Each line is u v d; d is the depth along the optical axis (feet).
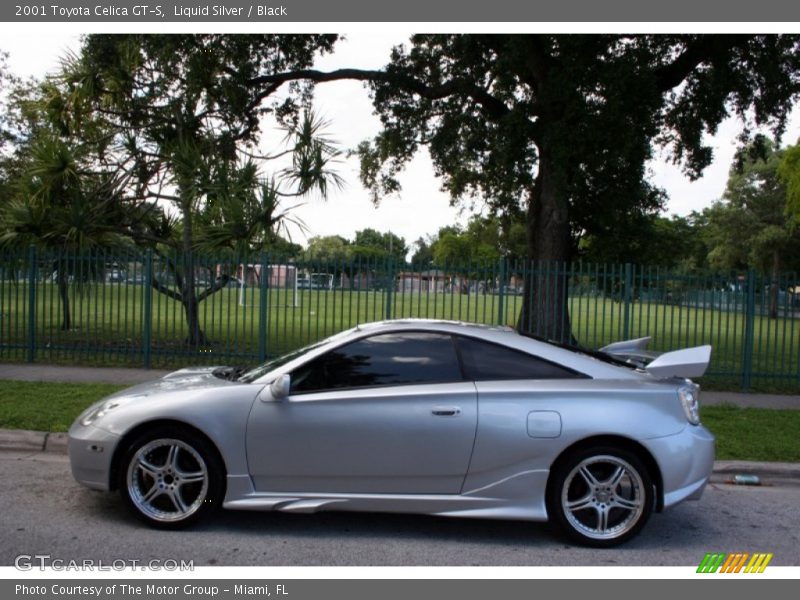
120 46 42.01
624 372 15.85
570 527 15.17
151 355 40.19
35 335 38.88
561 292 41.37
